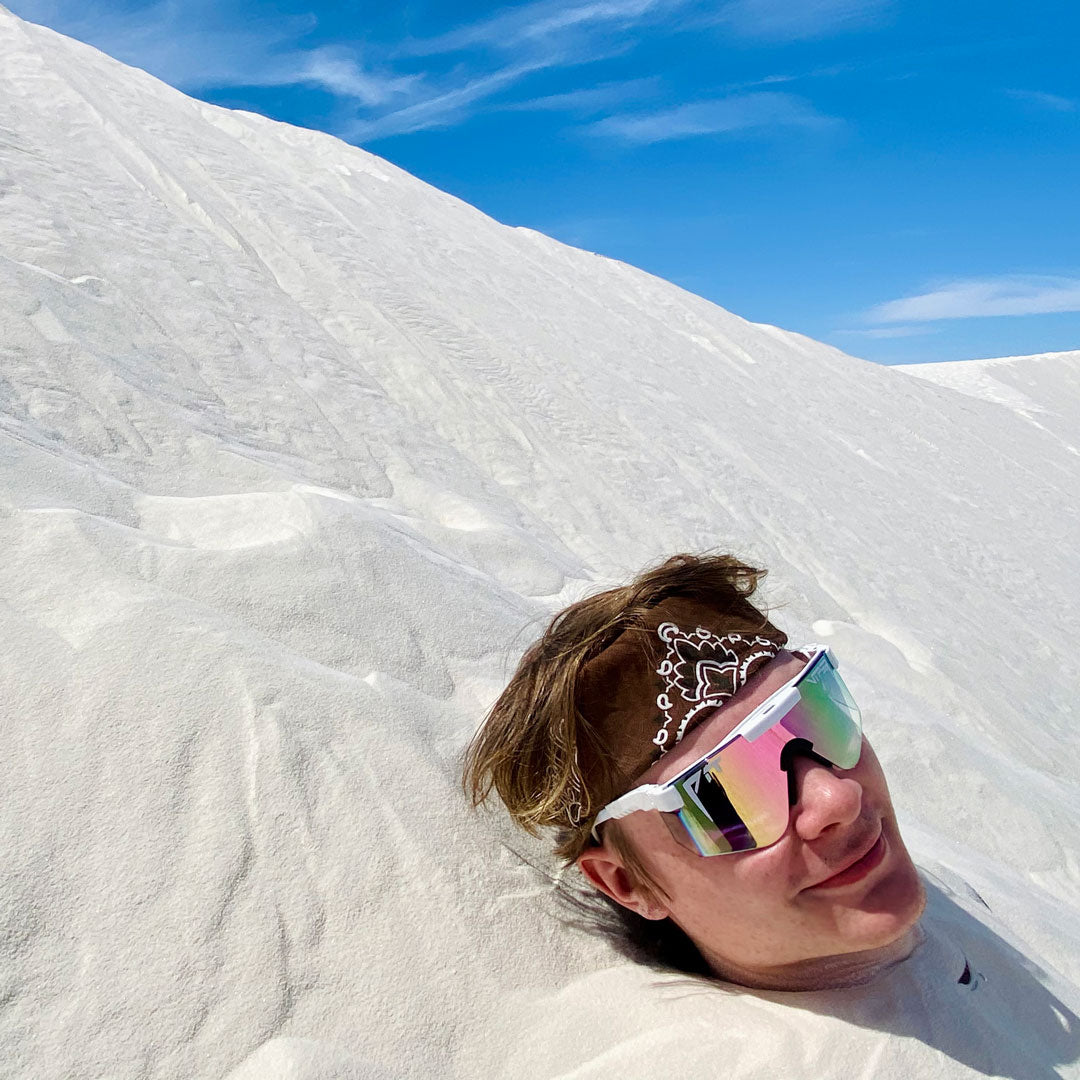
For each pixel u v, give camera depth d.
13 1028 1.02
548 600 3.24
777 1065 1.06
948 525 9.47
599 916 1.37
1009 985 1.35
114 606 1.59
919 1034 1.12
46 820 1.22
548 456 5.95
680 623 1.19
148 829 1.25
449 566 2.47
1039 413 23.70
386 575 2.11
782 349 15.20
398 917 1.25
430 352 6.58
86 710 1.37
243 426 3.80
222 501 2.30
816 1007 1.14
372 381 5.41
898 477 10.72
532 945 1.28
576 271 14.02
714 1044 1.10
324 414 4.38
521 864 1.40
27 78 7.61
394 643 1.90
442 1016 1.15
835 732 1.15
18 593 1.59
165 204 6.36
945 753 3.19
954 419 16.27
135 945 1.12
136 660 1.46
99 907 1.15
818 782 1.07
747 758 1.10
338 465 3.95
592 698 1.17
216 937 1.15
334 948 1.19
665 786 1.11
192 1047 1.05
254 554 1.97
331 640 1.82
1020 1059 1.16
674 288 15.83
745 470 7.79
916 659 5.43
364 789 1.39
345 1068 1.04
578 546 4.95
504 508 4.59
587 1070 1.10
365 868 1.29
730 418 9.50
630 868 1.20
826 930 1.09
